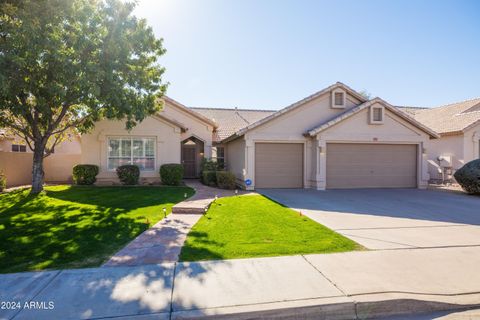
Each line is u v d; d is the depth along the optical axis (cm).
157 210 942
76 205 1028
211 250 557
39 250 564
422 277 446
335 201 1150
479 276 452
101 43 1140
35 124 1284
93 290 401
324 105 1609
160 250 559
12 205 1043
